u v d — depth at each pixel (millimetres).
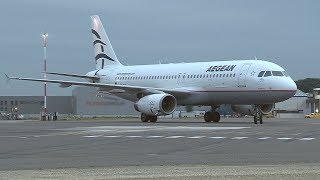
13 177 13617
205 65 52875
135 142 26391
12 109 149000
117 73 61562
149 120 54625
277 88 47031
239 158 18719
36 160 18594
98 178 13148
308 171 14281
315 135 30531
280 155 19594
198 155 20000
